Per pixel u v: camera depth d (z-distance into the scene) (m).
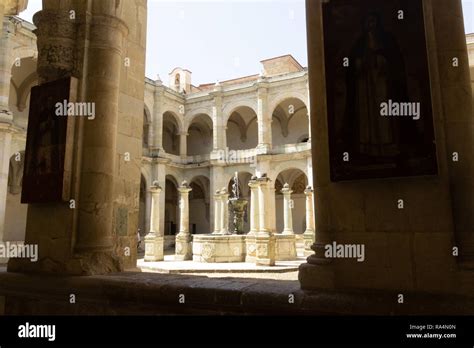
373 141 3.52
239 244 19.08
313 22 4.13
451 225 3.19
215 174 37.44
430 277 3.19
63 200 4.82
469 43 24.88
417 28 3.48
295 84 35.50
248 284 3.96
